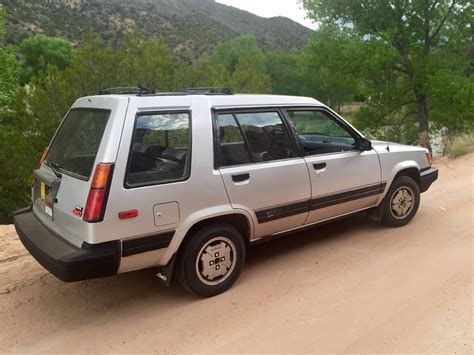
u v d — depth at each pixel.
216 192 3.79
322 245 5.07
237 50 66.38
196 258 3.78
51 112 12.98
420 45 21.83
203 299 3.92
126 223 3.34
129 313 3.73
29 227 3.91
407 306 3.66
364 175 4.98
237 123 4.04
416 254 4.73
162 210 3.50
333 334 3.30
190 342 3.28
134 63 14.02
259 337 3.30
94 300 3.97
